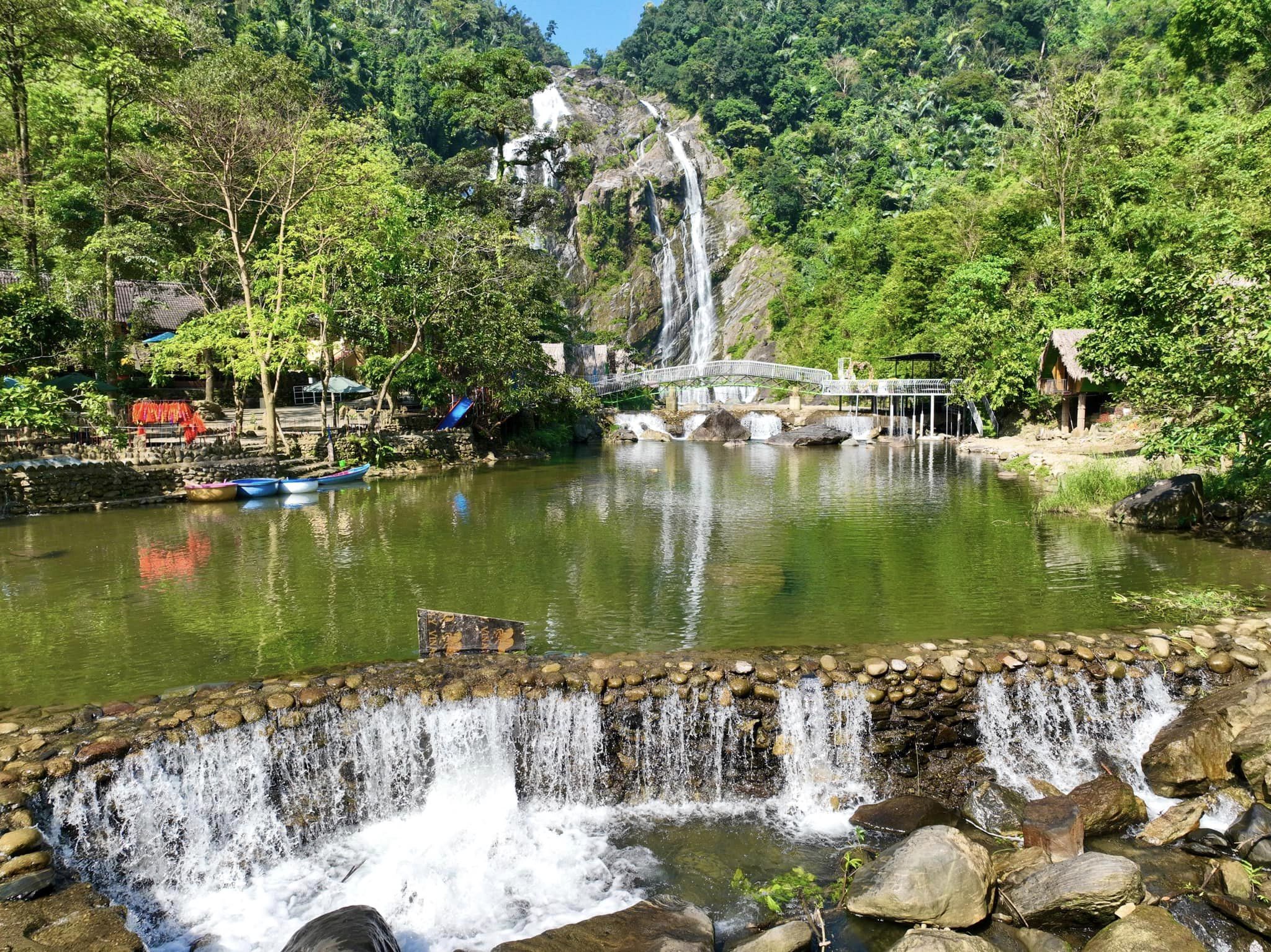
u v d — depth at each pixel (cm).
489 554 1656
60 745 759
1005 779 878
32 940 554
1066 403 3684
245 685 905
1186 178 4256
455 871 755
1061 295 4409
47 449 2280
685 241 9012
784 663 950
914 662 948
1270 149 3931
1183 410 1598
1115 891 628
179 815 778
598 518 2122
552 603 1287
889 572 1462
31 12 2772
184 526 1992
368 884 743
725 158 10225
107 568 1539
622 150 10238
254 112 3200
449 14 12650
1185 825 749
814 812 848
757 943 612
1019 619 1148
